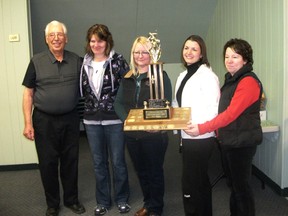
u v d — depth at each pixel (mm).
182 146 2082
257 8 3180
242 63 1931
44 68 2436
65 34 2449
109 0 4129
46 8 4129
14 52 3539
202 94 1991
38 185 3344
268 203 2818
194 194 2109
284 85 2756
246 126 1888
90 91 2428
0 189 3264
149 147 2291
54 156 2586
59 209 2777
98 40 2324
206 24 4684
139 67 2273
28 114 2512
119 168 2631
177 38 4832
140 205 2838
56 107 2471
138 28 4578
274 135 2932
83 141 4926
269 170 3133
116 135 2516
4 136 3697
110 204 2766
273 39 2881
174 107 2137
